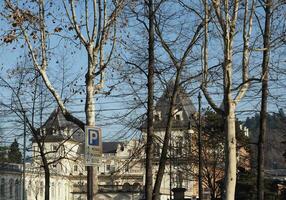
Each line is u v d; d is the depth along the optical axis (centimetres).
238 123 4984
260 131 2450
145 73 2527
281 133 4450
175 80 2627
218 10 1927
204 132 5412
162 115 3572
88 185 1717
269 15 2175
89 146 1526
